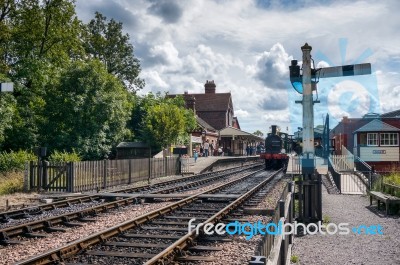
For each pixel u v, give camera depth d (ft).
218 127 254.06
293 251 29.01
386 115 137.08
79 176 68.80
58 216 38.50
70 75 116.47
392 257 27.55
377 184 61.21
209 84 270.26
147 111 154.10
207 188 74.74
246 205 50.44
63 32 131.23
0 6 116.26
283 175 102.06
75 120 114.01
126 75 205.57
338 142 118.73
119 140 137.90
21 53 124.06
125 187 78.13
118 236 32.09
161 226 36.50
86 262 25.22
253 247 29.14
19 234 33.40
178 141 151.33
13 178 72.59
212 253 27.53
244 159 187.62
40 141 115.14
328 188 72.74
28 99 114.62
